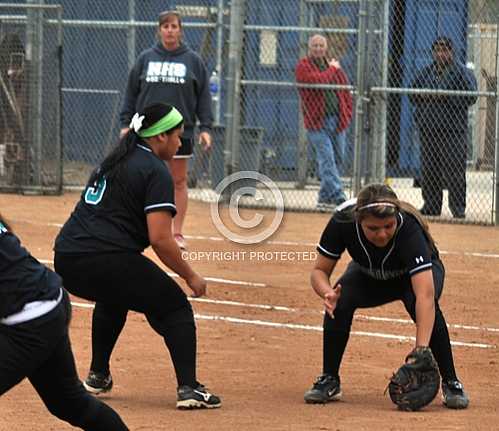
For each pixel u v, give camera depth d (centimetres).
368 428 1842
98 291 1950
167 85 3581
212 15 5453
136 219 1939
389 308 3064
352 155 4956
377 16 4669
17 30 5034
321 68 4716
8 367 1412
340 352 2072
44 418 1898
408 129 5212
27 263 1434
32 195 5034
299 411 1978
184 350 1969
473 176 5844
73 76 5684
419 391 1983
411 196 5150
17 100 5019
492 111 5541
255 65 5472
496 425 1888
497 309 3078
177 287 1973
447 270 3612
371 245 1983
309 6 5284
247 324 2811
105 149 5659
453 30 5088
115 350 2478
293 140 5525
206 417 1912
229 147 4753
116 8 5666
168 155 1986
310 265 3638
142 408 1986
